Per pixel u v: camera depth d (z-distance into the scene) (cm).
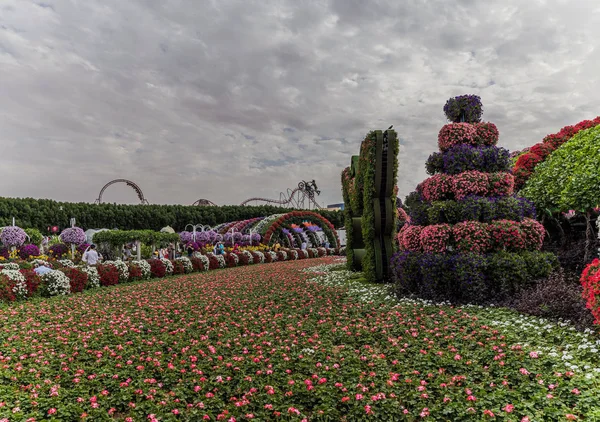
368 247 1124
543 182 1035
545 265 750
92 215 3325
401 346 547
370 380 437
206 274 1692
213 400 400
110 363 512
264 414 374
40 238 2283
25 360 527
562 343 507
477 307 726
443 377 429
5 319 757
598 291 492
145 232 2028
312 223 3341
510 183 849
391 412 367
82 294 1105
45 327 701
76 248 2136
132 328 677
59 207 3142
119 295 1070
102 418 371
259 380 448
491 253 793
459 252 809
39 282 1042
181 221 3972
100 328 683
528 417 335
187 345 581
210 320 744
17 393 415
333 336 610
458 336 561
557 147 1230
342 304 858
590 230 936
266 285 1210
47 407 385
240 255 2281
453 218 853
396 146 1087
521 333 559
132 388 432
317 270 1673
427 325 634
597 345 481
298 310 809
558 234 1171
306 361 496
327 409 374
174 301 955
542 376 409
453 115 973
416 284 865
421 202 951
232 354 543
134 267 1473
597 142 931
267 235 2892
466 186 844
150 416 363
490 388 401
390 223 1097
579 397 361
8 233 1888
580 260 912
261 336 620
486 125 923
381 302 842
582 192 867
